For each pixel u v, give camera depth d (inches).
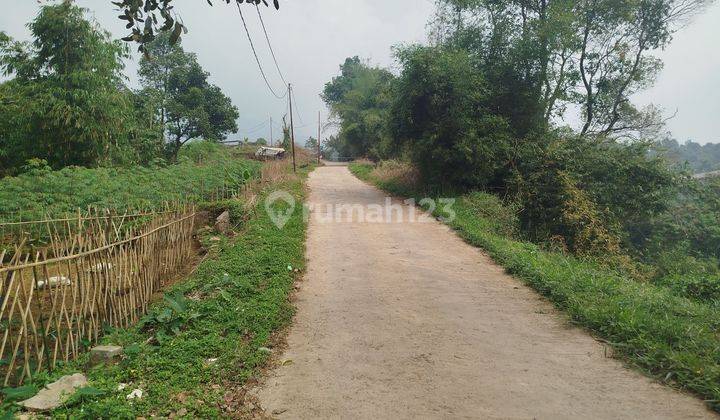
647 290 274.4
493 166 639.8
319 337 209.9
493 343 203.8
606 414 146.7
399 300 262.5
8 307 205.8
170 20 122.3
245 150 1587.1
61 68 578.2
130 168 592.1
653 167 641.0
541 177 610.2
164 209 373.4
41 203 377.4
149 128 952.3
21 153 560.4
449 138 659.4
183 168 610.9
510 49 689.6
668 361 175.6
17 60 594.2
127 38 121.5
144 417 139.9
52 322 188.9
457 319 233.3
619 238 550.0
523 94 687.1
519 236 523.5
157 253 271.4
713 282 371.9
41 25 565.9
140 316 234.5
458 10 743.1
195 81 1221.1
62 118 552.4
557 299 257.8
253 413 147.5
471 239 422.9
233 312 225.3
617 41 834.8
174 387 157.6
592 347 199.6
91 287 196.9
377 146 1439.5
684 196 741.3
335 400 155.6
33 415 137.9
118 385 158.2
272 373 175.3
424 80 642.2
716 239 690.8
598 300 240.7
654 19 812.0
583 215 536.7
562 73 802.8
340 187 874.8
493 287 289.6
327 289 282.5
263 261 313.1
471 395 158.7
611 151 655.1
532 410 149.2
